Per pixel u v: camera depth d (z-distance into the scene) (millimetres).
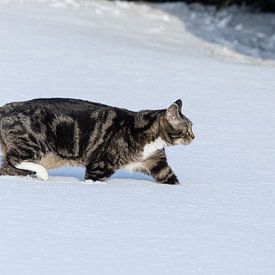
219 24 35188
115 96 18656
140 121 12688
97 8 32969
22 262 8688
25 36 23766
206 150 14867
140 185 12352
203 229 10164
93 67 21172
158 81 20219
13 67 20359
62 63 21250
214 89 19609
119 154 12625
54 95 18266
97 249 9203
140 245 9430
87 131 12711
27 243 9242
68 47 23094
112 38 26594
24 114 12555
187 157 14398
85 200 11039
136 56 23031
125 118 12789
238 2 41000
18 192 11172
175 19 35000
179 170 13586
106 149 12617
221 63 23328
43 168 12477
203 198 11625
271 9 40688
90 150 12688
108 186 12094
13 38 23297
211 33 32750
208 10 39156
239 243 9750
